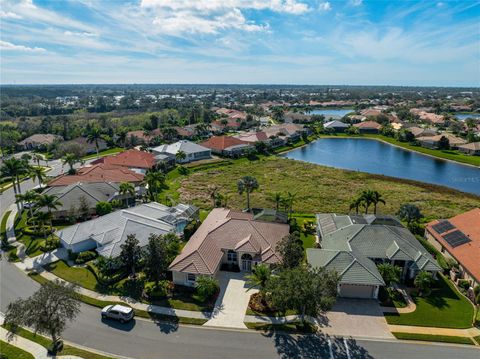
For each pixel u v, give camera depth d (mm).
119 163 99938
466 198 83062
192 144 122875
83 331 34469
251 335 33969
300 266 37656
